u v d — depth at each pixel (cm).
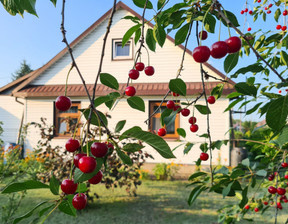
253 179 142
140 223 375
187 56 847
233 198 513
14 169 543
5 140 1270
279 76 72
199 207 454
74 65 70
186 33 125
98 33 929
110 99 92
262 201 219
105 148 65
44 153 466
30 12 90
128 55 912
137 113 843
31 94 877
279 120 72
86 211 431
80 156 65
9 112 1305
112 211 432
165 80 860
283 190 152
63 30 70
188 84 814
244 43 172
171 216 406
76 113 883
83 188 72
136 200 501
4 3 92
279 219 380
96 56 924
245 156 756
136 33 134
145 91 793
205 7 116
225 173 134
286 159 167
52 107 900
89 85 902
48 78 952
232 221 206
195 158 780
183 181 694
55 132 892
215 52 80
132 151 70
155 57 872
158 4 124
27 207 441
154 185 643
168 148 62
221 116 771
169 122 134
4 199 473
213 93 137
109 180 449
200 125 780
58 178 414
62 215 410
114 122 851
